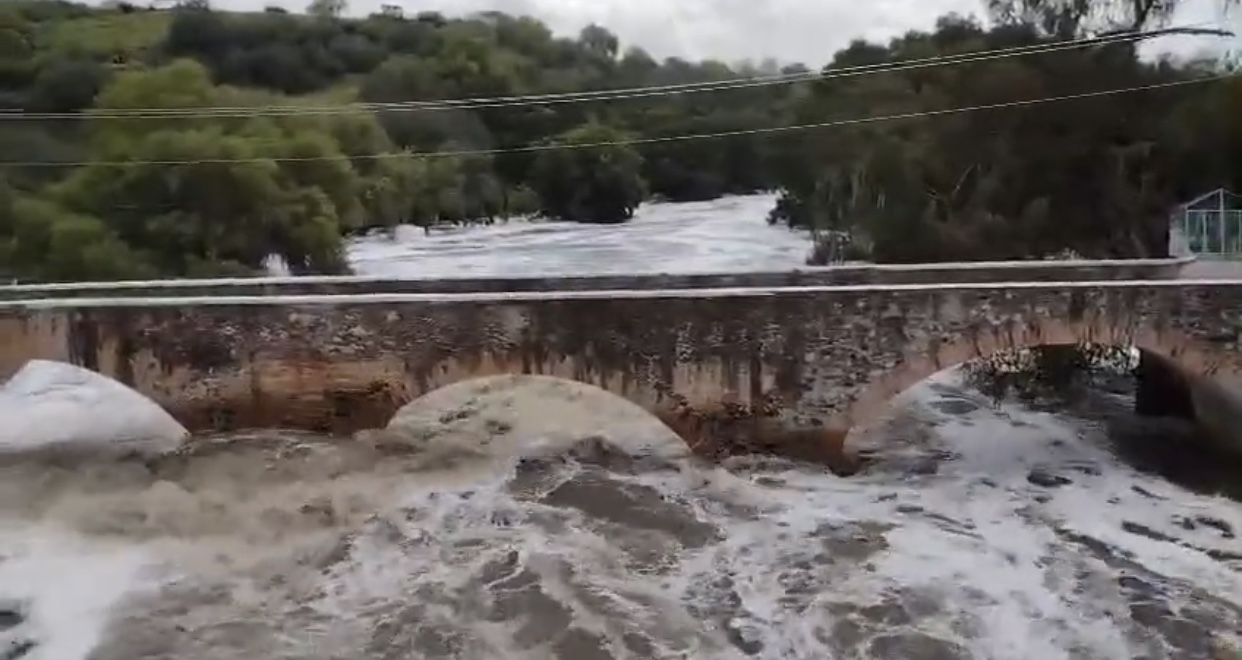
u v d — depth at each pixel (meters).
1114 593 13.92
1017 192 31.22
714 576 14.53
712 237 50.44
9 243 33.50
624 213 57.47
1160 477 18.30
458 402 22.28
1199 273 21.36
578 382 17.53
